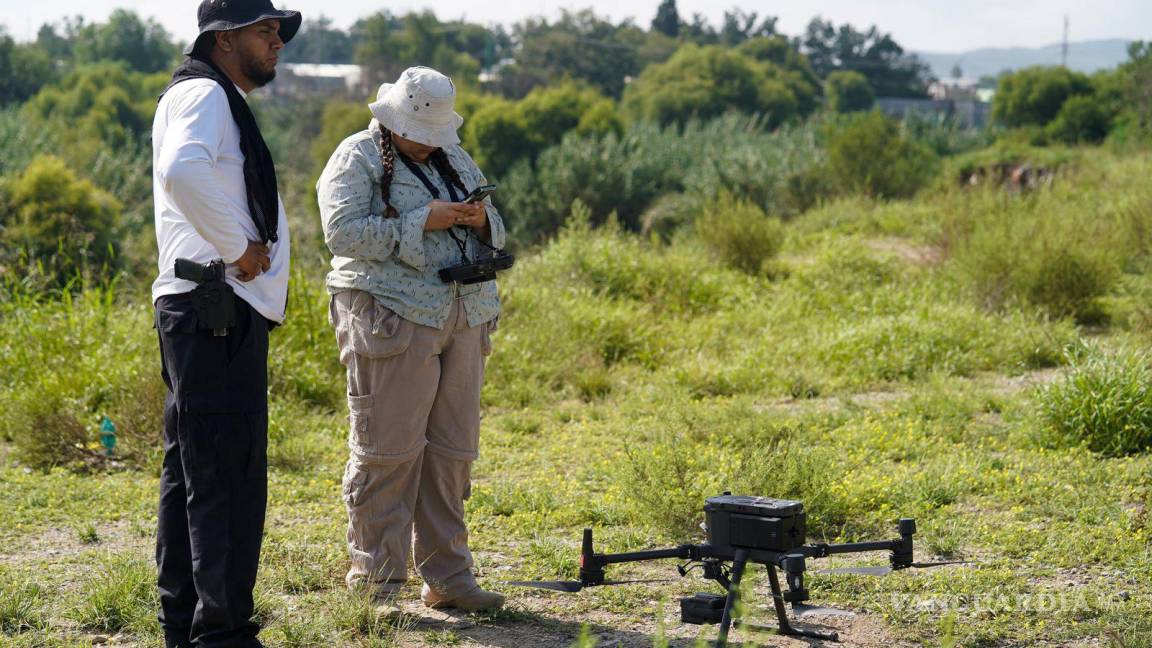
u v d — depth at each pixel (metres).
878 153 25.41
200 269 3.10
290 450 6.37
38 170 23.05
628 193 38.34
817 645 3.62
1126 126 38.94
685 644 3.63
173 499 3.36
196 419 3.15
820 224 18.84
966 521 5.01
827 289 12.11
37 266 9.80
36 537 4.92
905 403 7.46
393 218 3.61
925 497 5.39
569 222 13.11
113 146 56.84
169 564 3.37
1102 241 11.40
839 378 8.51
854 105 124.44
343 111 55.22
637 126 50.03
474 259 3.74
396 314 3.59
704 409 7.27
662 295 11.62
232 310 3.12
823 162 27.50
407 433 3.67
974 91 155.75
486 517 5.18
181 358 3.15
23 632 3.72
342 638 3.63
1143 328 9.35
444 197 3.72
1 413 7.25
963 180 26.81
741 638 3.63
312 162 55.88
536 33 126.06
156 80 88.88
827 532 5.00
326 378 8.05
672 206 33.59
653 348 9.62
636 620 3.90
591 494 5.61
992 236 11.48
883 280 12.51
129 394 7.04
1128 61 42.06
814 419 7.08
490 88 107.44
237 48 3.30
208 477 3.17
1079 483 5.57
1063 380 6.86
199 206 3.02
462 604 3.90
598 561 3.59
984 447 6.44
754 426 6.59
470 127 47.47
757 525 3.32
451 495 3.87
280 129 69.81
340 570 4.31
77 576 4.29
